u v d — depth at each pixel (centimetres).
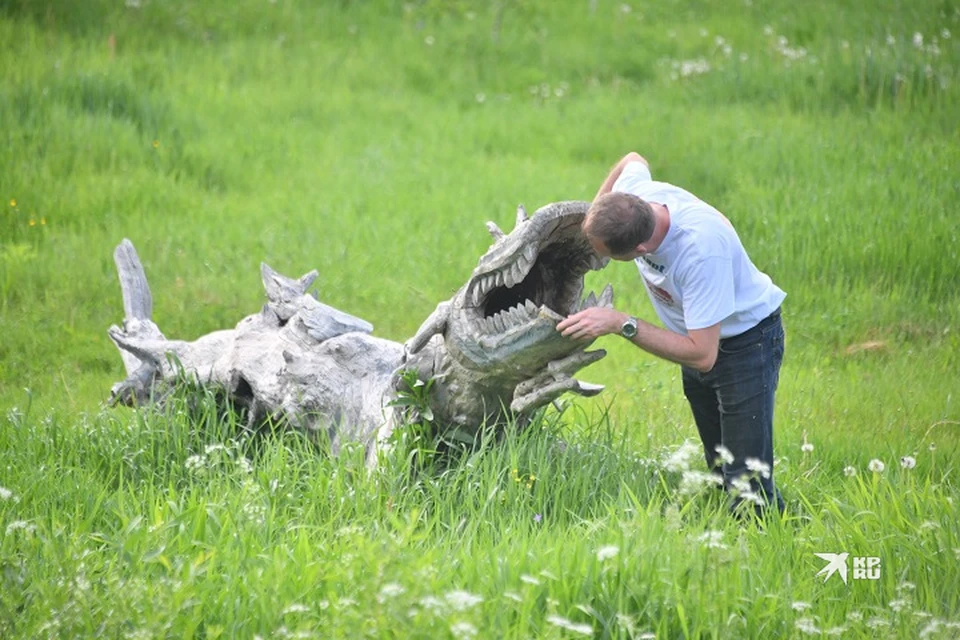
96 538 1859
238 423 2438
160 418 2350
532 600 1577
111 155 4381
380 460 2069
